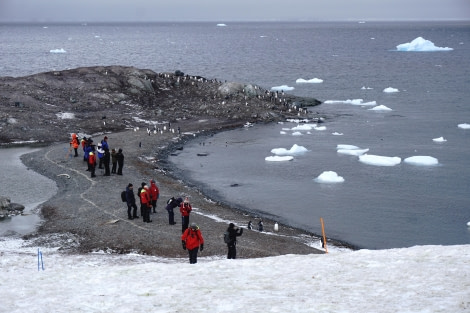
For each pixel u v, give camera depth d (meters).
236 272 17.14
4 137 59.12
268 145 64.25
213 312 12.76
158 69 156.88
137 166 50.00
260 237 31.27
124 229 30.47
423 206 42.31
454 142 64.94
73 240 29.06
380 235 36.38
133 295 14.67
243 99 85.56
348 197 44.75
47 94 75.81
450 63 171.38
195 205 39.12
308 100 95.31
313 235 35.72
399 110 88.56
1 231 31.03
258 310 12.68
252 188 47.28
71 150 51.72
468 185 47.66
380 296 13.29
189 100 85.62
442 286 13.65
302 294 13.98
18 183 42.53
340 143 65.31
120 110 75.62
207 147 62.75
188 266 18.45
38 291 15.49
